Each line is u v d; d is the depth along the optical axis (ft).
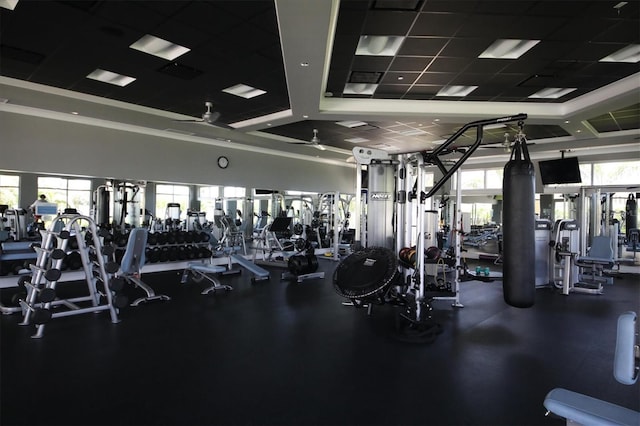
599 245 19.48
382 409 6.88
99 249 12.11
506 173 8.18
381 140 26.27
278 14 8.76
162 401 7.06
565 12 10.18
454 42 12.01
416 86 16.12
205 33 11.33
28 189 20.15
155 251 20.43
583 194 20.84
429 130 22.74
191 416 6.55
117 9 9.96
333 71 14.43
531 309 14.38
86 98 16.88
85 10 10.00
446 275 18.52
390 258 11.47
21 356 9.12
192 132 23.90
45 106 17.92
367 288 10.85
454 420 6.53
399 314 11.76
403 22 10.72
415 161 12.94
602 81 15.37
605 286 19.26
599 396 7.50
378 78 15.21
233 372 8.38
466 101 18.15
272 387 7.68
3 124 18.51
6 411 6.63
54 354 9.28
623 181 27.55
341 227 33.06
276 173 31.73
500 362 9.14
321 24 9.18
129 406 6.86
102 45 12.10
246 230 29.09
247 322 12.25
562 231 18.04
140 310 13.58
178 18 10.44
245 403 7.02
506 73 14.62
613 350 10.02
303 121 21.25
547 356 9.56
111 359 9.01
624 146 26.55
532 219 7.93
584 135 22.82
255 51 12.59
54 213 16.19
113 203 22.40
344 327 11.82
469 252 31.76
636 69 14.12
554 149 27.99
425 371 8.57
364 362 9.05
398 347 10.10
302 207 32.94
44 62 13.37
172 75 14.70
